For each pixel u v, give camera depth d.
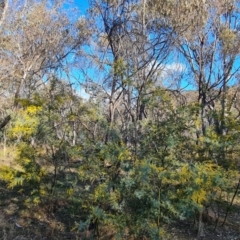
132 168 4.59
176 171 4.60
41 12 15.16
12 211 6.40
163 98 4.95
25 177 5.90
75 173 5.90
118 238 4.76
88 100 5.98
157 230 4.64
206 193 5.07
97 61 8.95
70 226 5.66
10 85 13.76
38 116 5.67
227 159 5.64
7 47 13.46
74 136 5.85
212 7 11.15
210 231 6.08
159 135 4.87
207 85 11.30
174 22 7.76
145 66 7.02
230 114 6.06
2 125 5.70
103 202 4.93
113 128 5.23
